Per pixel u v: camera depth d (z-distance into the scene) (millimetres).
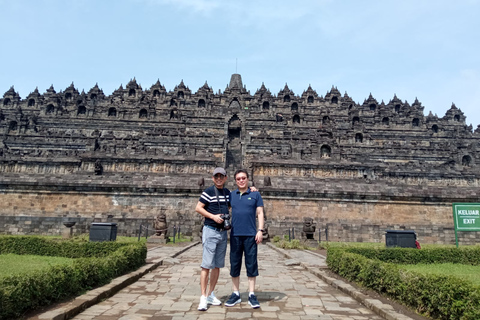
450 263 18109
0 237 18625
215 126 76625
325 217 36500
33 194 35719
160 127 76562
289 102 89625
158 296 9758
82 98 91000
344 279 12258
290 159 49281
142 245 14836
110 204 35906
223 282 12016
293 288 11180
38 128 69812
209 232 8820
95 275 10164
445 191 37094
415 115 85188
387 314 7977
